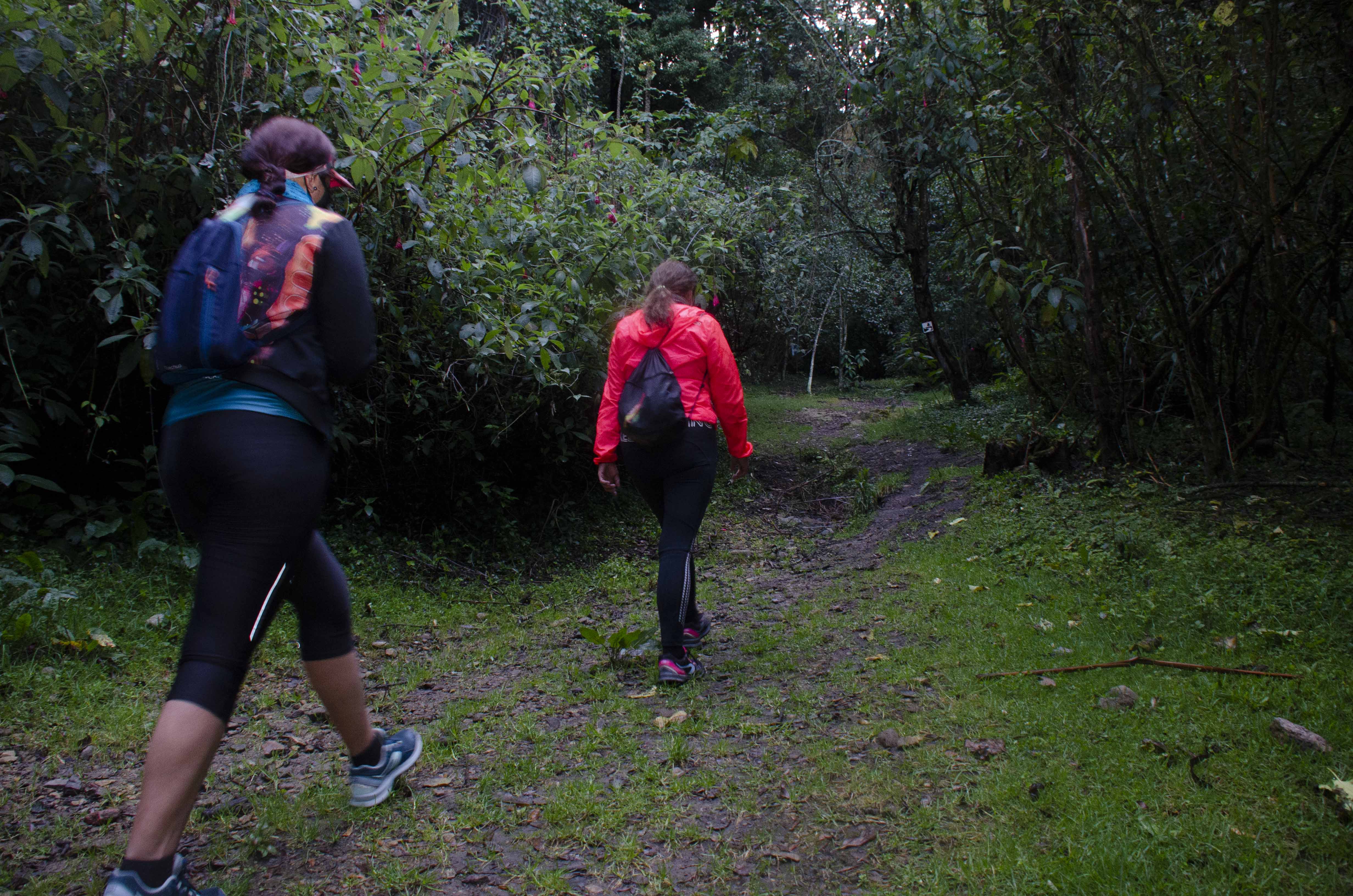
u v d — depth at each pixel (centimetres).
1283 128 558
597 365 640
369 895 204
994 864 202
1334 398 673
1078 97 618
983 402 1100
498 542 590
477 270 508
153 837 170
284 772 267
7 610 336
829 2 1051
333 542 509
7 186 401
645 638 400
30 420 392
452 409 561
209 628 182
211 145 430
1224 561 408
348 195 465
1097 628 352
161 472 199
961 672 321
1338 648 302
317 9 457
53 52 358
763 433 1064
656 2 1906
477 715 318
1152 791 224
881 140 1020
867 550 574
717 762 270
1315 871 188
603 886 208
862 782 247
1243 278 577
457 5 460
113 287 396
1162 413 761
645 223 675
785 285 1241
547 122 611
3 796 239
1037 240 665
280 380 192
